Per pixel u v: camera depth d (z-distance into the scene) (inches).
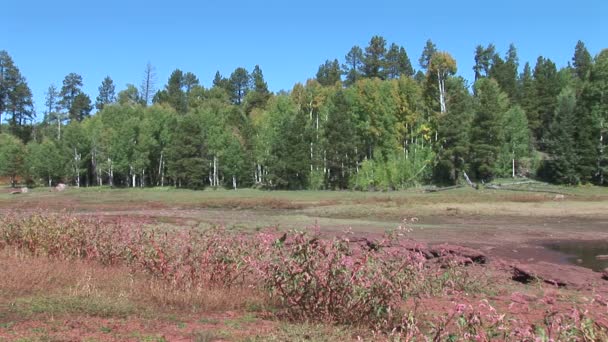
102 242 409.1
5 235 444.1
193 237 358.3
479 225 1207.6
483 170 2468.0
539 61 4042.8
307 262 256.5
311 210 1600.6
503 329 157.2
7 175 3378.4
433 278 362.6
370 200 1839.3
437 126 2539.4
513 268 561.0
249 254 325.4
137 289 317.7
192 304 294.7
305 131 2632.9
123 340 221.5
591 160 2320.4
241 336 232.5
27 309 266.5
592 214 1424.7
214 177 2854.3
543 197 1854.1
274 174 2605.8
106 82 5472.4
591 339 147.0
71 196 2297.0
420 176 2522.1
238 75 4867.1
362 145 2687.0
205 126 2864.2
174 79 5452.8
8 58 4682.6
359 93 2691.9
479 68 4261.8
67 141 3235.7
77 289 312.0
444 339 166.4
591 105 2452.0
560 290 457.7
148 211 1598.2
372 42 4160.9
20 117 4741.6
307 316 261.7
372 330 235.0
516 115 2677.2
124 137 2962.6
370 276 249.6
